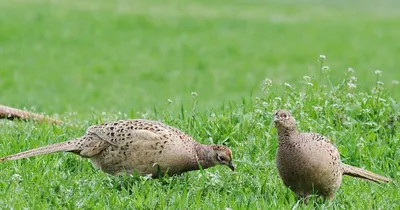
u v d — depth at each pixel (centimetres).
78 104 2386
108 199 995
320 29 4175
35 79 2944
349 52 3616
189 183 1067
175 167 1066
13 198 972
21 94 2597
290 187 1024
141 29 3991
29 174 1077
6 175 1072
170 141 1056
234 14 4588
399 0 5447
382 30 4194
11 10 4216
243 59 3466
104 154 1071
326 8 5059
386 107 1312
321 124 1265
